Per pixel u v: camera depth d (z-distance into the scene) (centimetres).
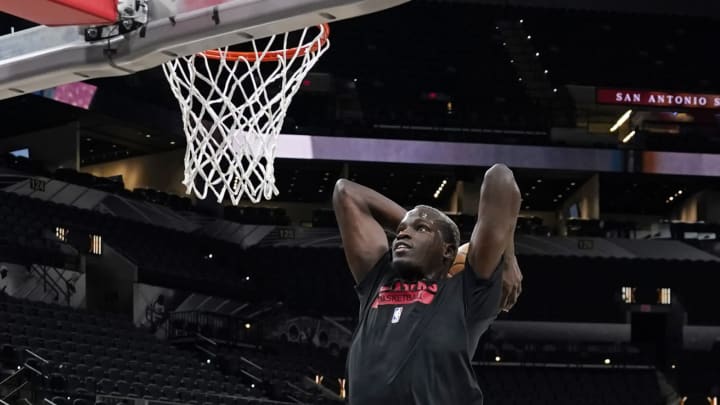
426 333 262
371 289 281
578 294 2570
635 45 2939
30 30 583
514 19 2817
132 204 2238
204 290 2238
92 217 2125
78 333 1739
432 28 2830
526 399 2428
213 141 759
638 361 2550
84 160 2644
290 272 2453
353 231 288
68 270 1967
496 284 268
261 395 1930
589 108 2900
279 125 792
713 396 2528
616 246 2588
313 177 2725
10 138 2384
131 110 2288
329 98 2745
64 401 1358
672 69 2936
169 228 2286
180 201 2389
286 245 2470
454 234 274
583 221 2631
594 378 2511
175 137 2431
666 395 2514
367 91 2809
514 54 2909
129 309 2075
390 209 292
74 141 2294
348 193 290
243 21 503
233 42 529
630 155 2606
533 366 2516
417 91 2841
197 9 521
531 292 2559
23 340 1575
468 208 2684
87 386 1488
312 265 2467
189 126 754
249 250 2441
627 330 2570
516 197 268
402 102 2825
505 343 2541
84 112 2233
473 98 2864
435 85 2856
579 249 2577
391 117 2655
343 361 2384
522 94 2886
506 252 277
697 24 2811
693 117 2880
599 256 2577
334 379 2309
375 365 264
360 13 484
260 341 2297
